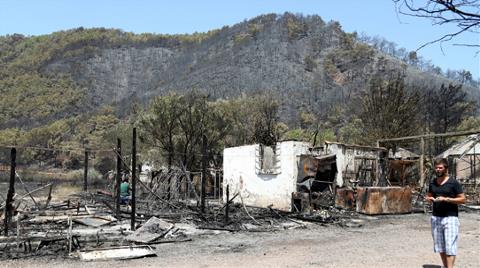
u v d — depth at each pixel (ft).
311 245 42.52
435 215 27.86
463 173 114.11
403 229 55.52
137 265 32.83
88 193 91.66
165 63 613.11
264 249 40.14
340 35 530.68
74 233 46.96
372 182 84.58
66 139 272.72
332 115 265.34
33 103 447.83
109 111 344.08
